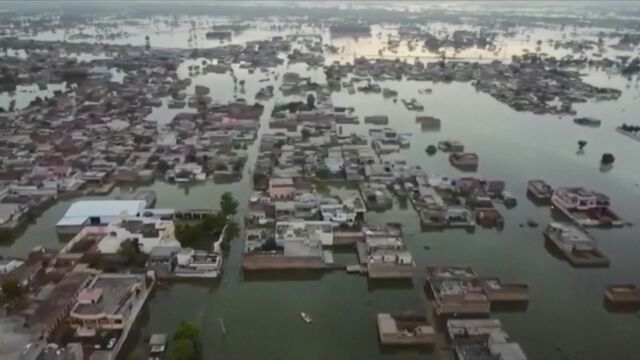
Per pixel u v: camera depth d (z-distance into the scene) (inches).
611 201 7775.6
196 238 6077.8
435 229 6830.7
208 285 5521.7
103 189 7819.9
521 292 5221.5
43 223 6899.6
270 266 5674.2
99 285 4990.2
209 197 7662.4
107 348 4340.6
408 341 4557.1
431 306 5187.0
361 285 5556.1
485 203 7386.8
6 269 5374.0
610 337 4788.4
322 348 4571.9
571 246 6107.3
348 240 6220.5
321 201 6963.6
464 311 4953.3
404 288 5502.0
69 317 4638.3
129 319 4729.3
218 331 4788.4
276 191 7268.7
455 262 6003.9
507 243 6505.9
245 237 6264.8
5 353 4094.5
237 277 5664.4
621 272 5880.9
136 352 4414.4
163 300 5275.6
